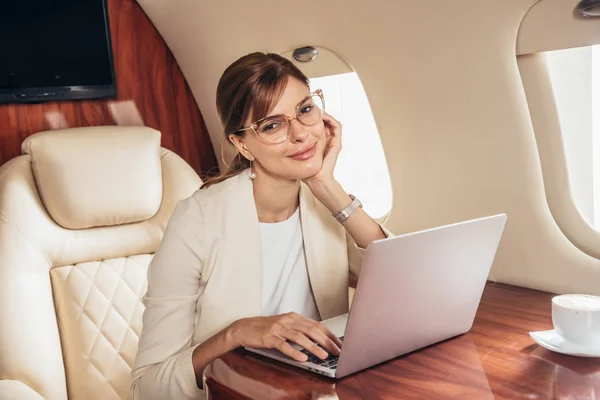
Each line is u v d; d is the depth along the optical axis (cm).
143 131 187
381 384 100
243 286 133
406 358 111
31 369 155
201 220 132
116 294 174
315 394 96
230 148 214
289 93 126
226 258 132
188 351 123
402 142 178
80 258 171
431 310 111
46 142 170
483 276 117
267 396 96
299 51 187
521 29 139
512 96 147
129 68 227
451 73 155
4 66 200
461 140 162
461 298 115
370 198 201
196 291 134
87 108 220
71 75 212
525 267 156
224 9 202
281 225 142
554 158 147
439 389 97
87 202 171
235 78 128
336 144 142
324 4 173
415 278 104
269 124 126
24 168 168
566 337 109
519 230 156
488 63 147
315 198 148
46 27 205
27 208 164
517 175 152
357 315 98
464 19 146
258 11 192
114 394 169
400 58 165
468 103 156
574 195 147
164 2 216
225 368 108
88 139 176
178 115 239
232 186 137
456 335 121
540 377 100
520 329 123
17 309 155
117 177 177
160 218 186
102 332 170
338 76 199
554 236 150
